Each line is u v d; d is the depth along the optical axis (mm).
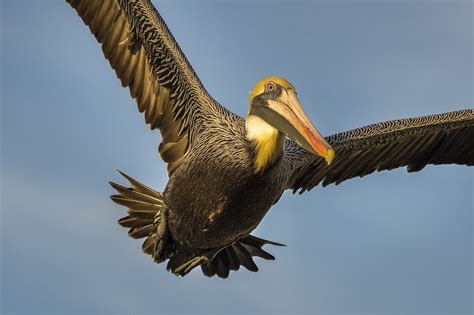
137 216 13969
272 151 12945
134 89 14070
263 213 13484
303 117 12688
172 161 13992
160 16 13703
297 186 15773
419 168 16391
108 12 13758
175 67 13812
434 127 15914
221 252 14906
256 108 13117
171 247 13969
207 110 13688
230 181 13102
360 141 15664
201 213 13359
